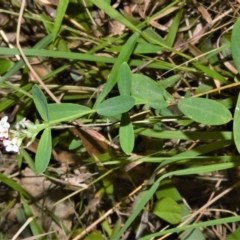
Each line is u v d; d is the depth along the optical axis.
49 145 0.51
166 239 0.64
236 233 0.60
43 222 0.66
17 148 0.50
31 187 0.66
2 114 0.66
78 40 0.62
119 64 0.58
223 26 0.61
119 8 0.64
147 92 0.55
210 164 0.59
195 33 0.64
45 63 0.64
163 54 0.62
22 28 0.65
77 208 0.67
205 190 0.65
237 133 0.52
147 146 0.62
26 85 0.61
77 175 0.65
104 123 0.59
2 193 0.67
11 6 0.63
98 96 0.61
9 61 0.62
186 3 0.62
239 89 0.61
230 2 0.62
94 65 0.63
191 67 0.62
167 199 0.60
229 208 0.65
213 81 0.61
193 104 0.53
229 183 0.64
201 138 0.58
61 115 0.52
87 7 0.62
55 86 0.63
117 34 0.63
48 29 0.61
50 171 0.66
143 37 0.61
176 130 0.60
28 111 0.64
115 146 0.62
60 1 0.56
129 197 0.64
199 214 0.65
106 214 0.62
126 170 0.61
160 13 0.60
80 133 0.61
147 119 0.58
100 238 0.64
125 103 0.52
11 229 0.66
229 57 0.61
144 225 0.63
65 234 0.64
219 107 0.53
